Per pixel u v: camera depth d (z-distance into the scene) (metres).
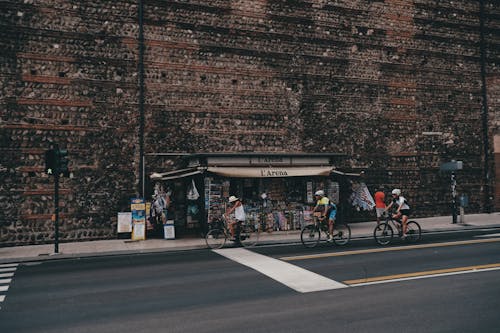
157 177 13.79
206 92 15.61
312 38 17.36
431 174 19.23
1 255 11.12
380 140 18.33
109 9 14.48
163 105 15.03
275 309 5.69
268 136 16.41
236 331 4.88
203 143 15.48
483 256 9.23
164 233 13.80
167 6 15.24
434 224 15.91
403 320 5.12
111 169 14.30
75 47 14.02
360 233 13.85
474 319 5.12
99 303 6.28
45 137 13.56
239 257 9.94
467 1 20.56
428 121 19.36
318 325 5.01
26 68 13.42
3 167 13.04
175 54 15.27
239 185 14.88
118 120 14.47
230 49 16.03
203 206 14.27
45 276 8.50
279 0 16.88
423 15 19.53
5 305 6.34
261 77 16.44
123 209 14.36
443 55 19.86
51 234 13.41
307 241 11.43
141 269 8.90
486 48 20.88
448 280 7.09
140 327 5.14
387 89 18.59
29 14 13.51
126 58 14.63
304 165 15.30
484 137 20.55
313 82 17.30
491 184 20.58
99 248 12.02
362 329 4.84
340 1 17.92
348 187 17.34
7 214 13.01
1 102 13.10
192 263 9.41
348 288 6.72
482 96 20.66
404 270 7.95
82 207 13.87
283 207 15.24
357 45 18.12
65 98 13.85
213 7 15.85
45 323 5.42
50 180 13.54
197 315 5.53
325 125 17.38
